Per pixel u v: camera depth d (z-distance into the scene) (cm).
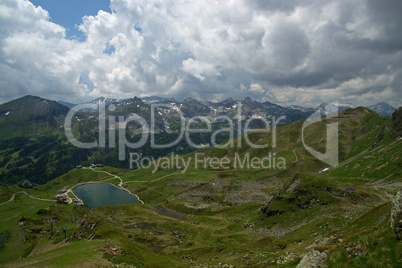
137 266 5272
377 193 11475
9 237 13112
